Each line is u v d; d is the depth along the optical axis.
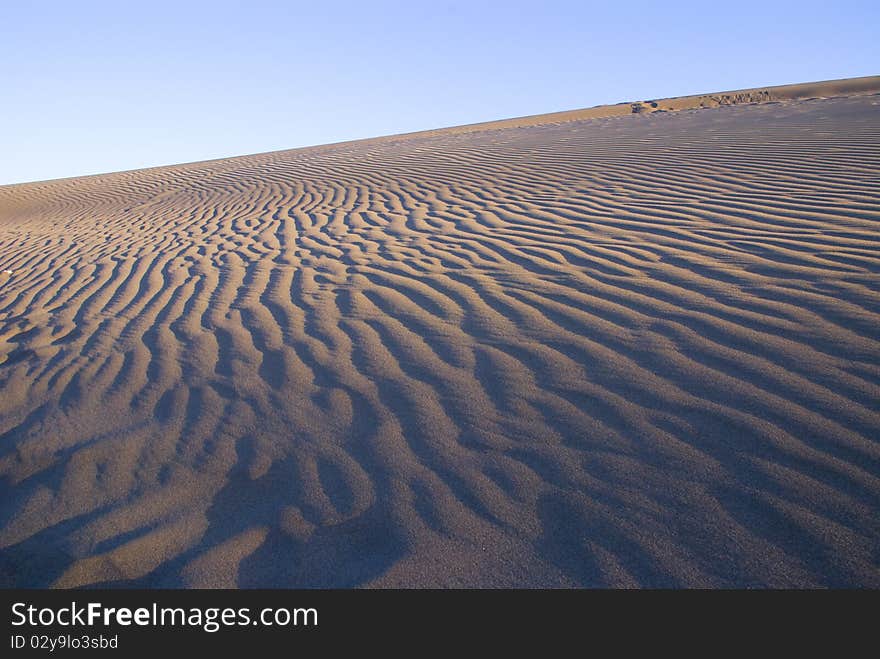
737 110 15.62
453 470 2.41
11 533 2.33
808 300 3.51
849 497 1.99
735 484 2.12
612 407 2.70
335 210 8.77
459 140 17.53
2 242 10.08
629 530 1.99
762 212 5.50
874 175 6.22
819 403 2.51
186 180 17.02
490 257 5.29
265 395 3.24
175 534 2.23
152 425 3.06
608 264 4.66
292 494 2.39
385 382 3.22
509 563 1.92
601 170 8.75
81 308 5.34
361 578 1.94
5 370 4.04
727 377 2.80
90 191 18.03
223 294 5.20
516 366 3.20
